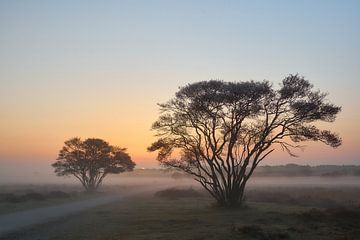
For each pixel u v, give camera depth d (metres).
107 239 20.16
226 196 36.34
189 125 37.31
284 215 28.75
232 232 20.80
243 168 36.06
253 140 36.53
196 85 35.09
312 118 34.62
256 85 34.28
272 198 48.78
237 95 34.12
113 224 26.52
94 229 24.20
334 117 34.62
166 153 38.25
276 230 21.44
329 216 27.16
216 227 23.52
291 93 34.09
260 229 20.97
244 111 35.03
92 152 80.94
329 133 34.94
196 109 35.38
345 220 25.55
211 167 36.75
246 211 33.09
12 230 24.19
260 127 36.09
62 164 80.88
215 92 34.72
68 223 27.59
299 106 34.22
